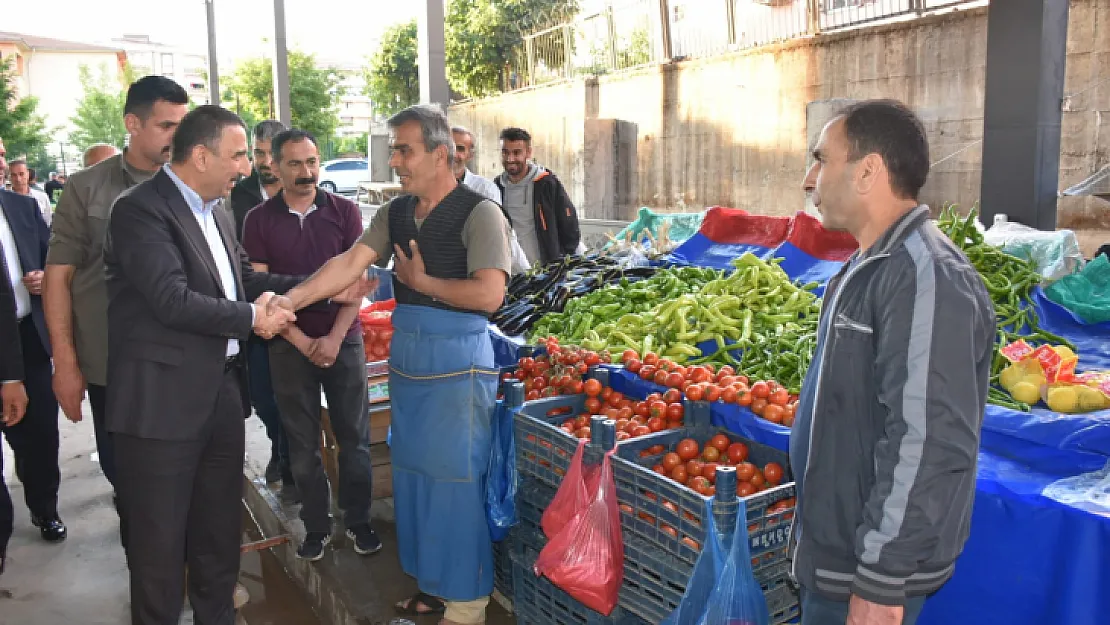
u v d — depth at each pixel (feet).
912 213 4.95
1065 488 6.46
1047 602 6.33
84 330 10.18
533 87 45.70
